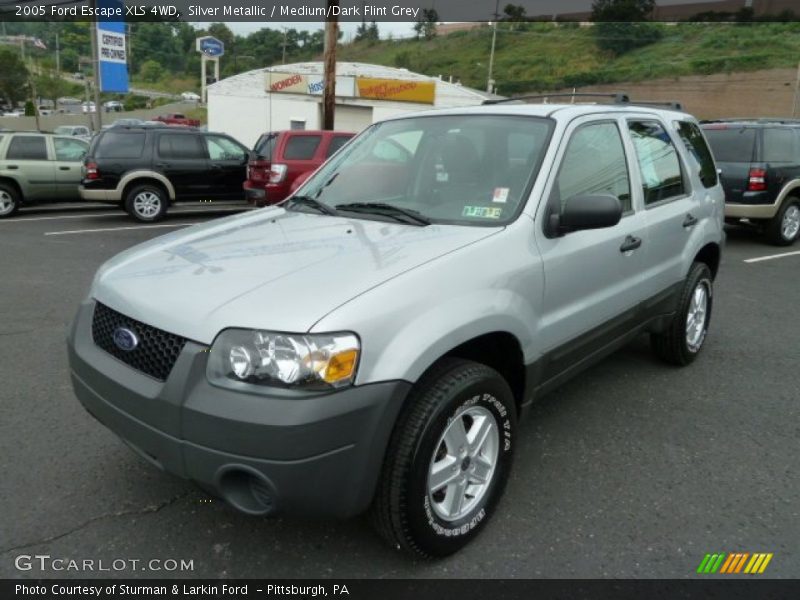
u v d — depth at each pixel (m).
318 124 35.09
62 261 8.65
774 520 3.09
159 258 2.94
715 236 4.93
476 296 2.70
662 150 4.45
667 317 4.53
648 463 3.58
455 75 88.12
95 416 2.75
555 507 3.15
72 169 13.62
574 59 82.56
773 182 10.01
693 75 64.31
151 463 2.55
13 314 6.10
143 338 2.54
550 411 4.21
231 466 2.28
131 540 2.85
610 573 2.71
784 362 5.21
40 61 90.56
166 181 12.44
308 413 2.22
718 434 3.94
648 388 4.61
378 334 2.36
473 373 2.67
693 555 2.83
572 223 3.09
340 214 3.43
